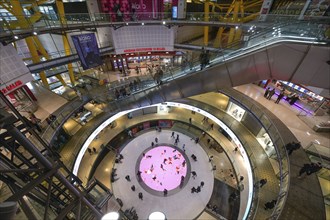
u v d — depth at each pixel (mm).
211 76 11781
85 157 19281
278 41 9102
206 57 12289
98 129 18531
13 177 3484
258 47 10039
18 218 3148
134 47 22625
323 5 12523
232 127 19625
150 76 18359
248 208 13391
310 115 16016
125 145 23047
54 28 15555
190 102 22719
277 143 13797
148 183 19734
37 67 15891
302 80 8898
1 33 11953
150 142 23750
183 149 22719
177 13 20578
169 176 20453
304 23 9484
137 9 20453
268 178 14484
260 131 17859
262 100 18500
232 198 17438
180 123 25562
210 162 21297
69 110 16703
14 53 12453
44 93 19203
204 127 23250
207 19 20500
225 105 22672
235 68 10836
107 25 18922
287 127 15086
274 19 16516
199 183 19531
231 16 20625
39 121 14711
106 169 20406
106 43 23672
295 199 9898
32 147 2914
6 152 6422
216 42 24422
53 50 25859
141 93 15172
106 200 5363
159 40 22500
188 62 13758
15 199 2508
